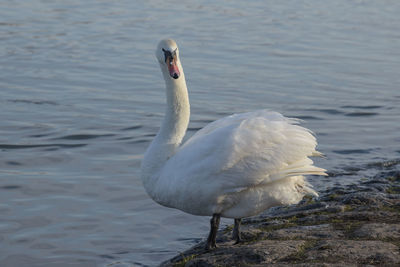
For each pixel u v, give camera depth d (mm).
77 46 19594
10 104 13727
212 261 5898
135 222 8336
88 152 11078
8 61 17547
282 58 18344
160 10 25891
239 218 6727
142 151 11188
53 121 12672
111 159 10766
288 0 28656
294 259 5645
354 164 10562
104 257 7367
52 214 8523
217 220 6332
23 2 26766
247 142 5984
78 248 7582
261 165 5953
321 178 9875
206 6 26953
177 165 6215
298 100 14414
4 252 7445
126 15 24719
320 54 18859
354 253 5582
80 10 25547
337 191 9047
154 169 6504
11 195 9125
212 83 15672
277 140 6047
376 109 13805
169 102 6641
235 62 17828
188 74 16469
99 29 22141
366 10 26219
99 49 19250
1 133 11891
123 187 9523
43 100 14102
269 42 20391
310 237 6434
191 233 8008
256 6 27141
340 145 11570
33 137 11742
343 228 6664
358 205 7906
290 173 6016
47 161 10594
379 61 18016
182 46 19672
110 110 13508
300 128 6234
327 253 5641
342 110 13711
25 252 7461
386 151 11219
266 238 6656
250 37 21109
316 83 15836
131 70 16953
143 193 9305
